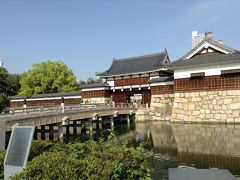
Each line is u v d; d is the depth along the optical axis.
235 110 34.06
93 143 6.93
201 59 37.66
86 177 5.11
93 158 5.68
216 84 35.78
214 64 35.62
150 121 43.06
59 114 24.88
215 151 17.33
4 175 6.49
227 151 17.14
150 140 23.50
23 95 54.59
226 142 20.50
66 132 29.17
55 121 24.22
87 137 27.42
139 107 44.62
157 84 43.97
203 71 36.88
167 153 17.52
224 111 34.81
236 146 18.66
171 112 41.94
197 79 37.31
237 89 34.22
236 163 13.99
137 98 51.53
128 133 29.55
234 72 34.25
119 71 53.12
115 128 35.47
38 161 5.23
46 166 5.02
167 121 41.72
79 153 6.27
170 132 28.77
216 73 35.81
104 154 5.92
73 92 52.69
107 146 6.54
